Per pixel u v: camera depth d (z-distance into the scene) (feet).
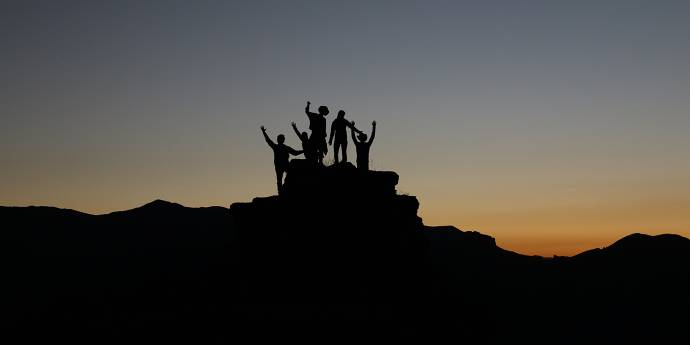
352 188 138.21
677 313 301.43
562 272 368.89
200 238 357.82
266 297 129.80
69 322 135.95
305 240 134.82
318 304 124.36
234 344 112.16
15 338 133.28
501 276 343.87
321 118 142.51
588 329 270.46
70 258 337.93
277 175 141.79
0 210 414.00
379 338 115.65
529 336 221.66
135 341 119.24
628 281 352.49
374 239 135.23
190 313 125.80
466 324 133.39
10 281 291.99
